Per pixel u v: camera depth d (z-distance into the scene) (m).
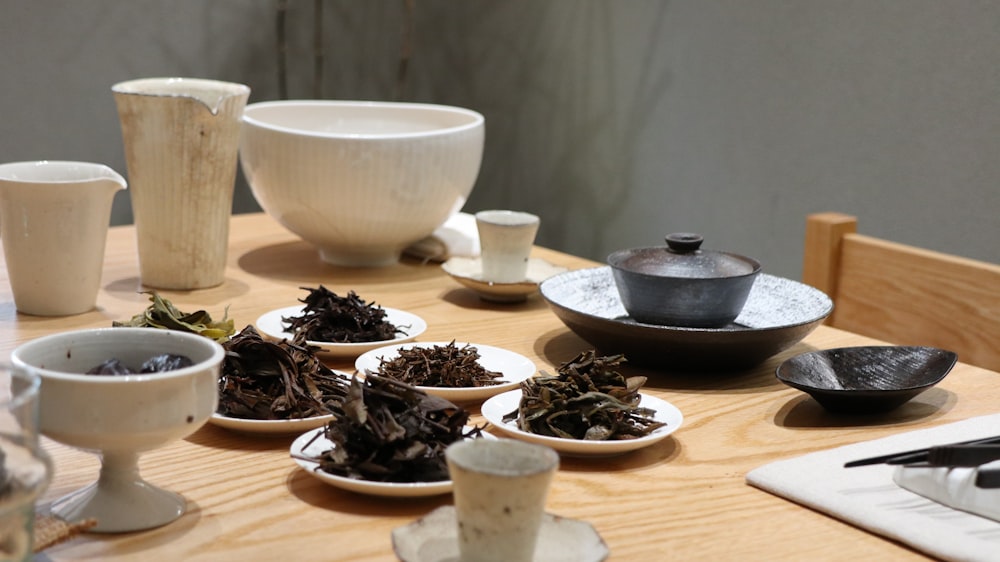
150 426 0.89
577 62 2.48
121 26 2.29
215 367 0.91
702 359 1.15
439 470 0.96
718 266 1.19
